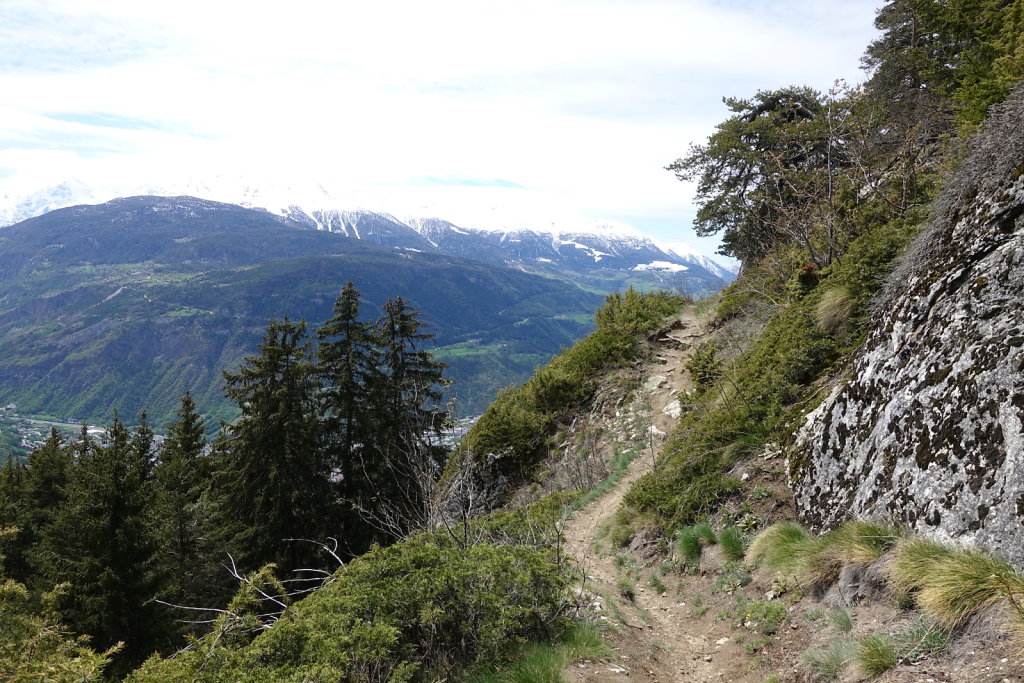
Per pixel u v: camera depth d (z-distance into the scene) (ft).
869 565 16.72
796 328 35.94
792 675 15.47
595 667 16.71
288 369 75.41
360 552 72.84
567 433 59.41
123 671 50.62
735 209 77.20
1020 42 40.27
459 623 17.61
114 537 55.57
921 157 43.68
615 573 28.94
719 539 24.54
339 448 77.77
